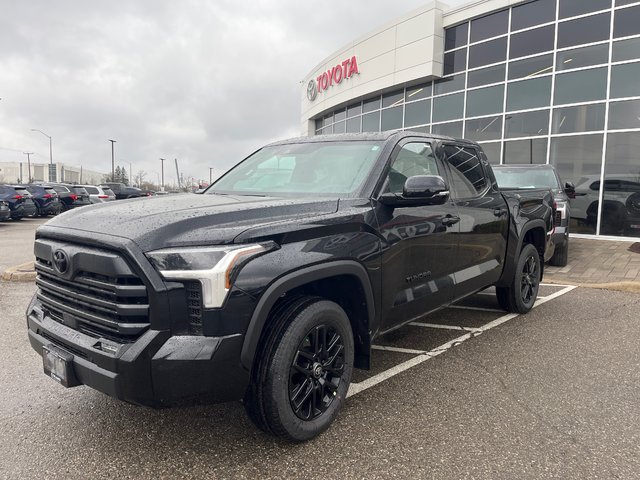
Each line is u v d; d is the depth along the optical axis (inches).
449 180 168.1
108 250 96.0
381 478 99.2
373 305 126.2
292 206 115.1
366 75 763.4
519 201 212.5
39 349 112.9
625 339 190.2
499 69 583.2
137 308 92.4
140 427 120.0
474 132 614.5
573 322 214.1
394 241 132.8
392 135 149.3
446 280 160.4
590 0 500.4
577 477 99.4
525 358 168.6
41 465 103.6
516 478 99.1
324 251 111.3
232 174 167.8
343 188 134.0
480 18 601.0
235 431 118.1
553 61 530.0
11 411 128.5
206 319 93.1
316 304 111.7
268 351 103.8
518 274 214.4
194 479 98.9
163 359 90.8
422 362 164.7
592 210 505.0
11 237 553.6
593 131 502.6
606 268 342.6
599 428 119.8
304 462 104.8
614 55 485.7
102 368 95.4
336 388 119.7
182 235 95.6
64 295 107.1
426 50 645.9
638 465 103.8
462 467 103.0
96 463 104.4
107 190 1261.1
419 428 119.3
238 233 98.4
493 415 126.3
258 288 97.7
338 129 903.7
